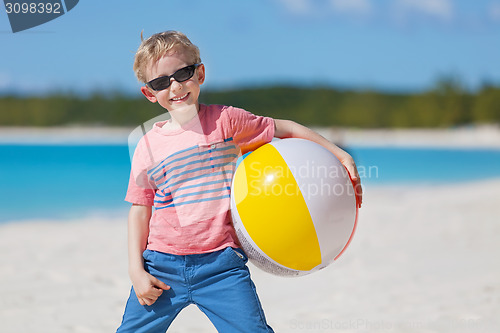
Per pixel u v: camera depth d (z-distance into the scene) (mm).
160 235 2650
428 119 77500
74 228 8859
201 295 2617
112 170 21672
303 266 2646
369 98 80375
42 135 66812
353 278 5527
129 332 2688
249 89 82375
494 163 27266
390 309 4340
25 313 4508
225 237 2625
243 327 2537
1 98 75688
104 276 5777
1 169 22391
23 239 7848
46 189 14883
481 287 4758
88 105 76375
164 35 2723
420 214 9578
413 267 5836
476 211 9633
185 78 2658
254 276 5863
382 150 41312
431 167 24281
